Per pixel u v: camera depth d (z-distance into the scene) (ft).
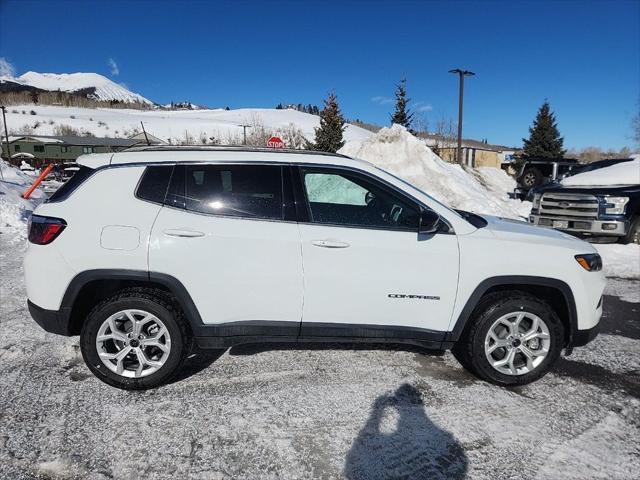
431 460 8.61
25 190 42.45
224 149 11.12
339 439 9.14
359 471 8.27
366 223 10.91
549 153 131.54
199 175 10.68
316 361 12.39
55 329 10.48
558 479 8.18
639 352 13.67
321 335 10.96
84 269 10.21
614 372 12.32
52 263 10.21
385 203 11.28
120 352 10.61
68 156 260.21
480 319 11.10
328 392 10.84
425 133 116.06
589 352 13.60
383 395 10.78
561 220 28.55
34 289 10.43
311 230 10.63
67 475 8.00
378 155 44.52
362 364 12.29
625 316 16.89
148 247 10.21
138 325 10.58
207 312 10.54
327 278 10.59
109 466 8.24
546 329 11.16
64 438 8.95
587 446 9.11
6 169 67.67
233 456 8.58
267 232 10.50
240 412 9.97
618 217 26.96
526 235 11.51
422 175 41.98
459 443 9.11
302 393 10.77
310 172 11.05
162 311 10.43
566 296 11.14
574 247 11.42
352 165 11.21
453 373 11.96
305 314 10.77
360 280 10.65
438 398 10.71
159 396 10.54
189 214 10.46
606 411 10.37
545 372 11.35
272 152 11.14
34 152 256.93
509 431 9.53
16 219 31.68
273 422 9.64
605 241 27.63
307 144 86.94
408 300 10.85
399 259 10.68
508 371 11.26
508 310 11.03
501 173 75.15
